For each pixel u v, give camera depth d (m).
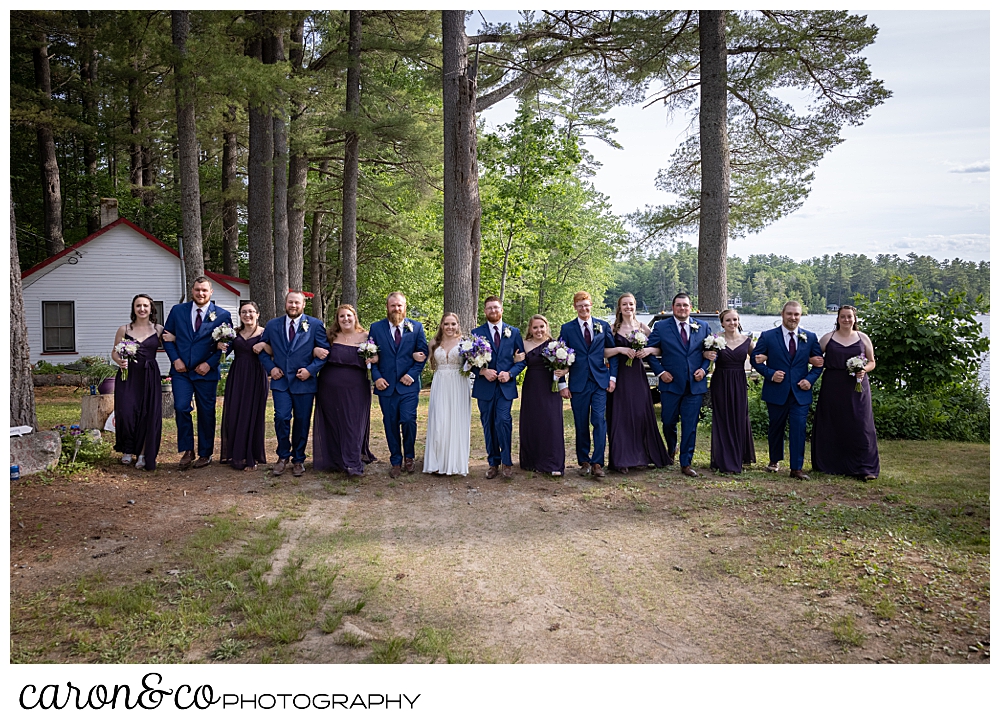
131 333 6.82
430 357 7.12
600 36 13.80
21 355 6.44
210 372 6.98
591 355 6.95
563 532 5.31
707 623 3.84
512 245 23.00
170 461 7.41
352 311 7.05
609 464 7.19
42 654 3.42
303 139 18.52
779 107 12.81
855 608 3.94
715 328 10.53
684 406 7.09
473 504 6.04
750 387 10.61
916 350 10.19
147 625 3.71
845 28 11.02
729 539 5.09
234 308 20.64
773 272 52.88
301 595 4.09
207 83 12.23
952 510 5.62
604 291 38.44
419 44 18.55
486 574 4.50
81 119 23.12
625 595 4.20
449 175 12.31
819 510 5.71
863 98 11.60
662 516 5.67
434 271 30.83
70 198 25.58
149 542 4.83
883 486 6.50
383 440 9.08
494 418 6.88
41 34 20.03
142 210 25.20
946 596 4.02
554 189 21.41
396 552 4.86
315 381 6.98
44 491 5.59
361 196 23.50
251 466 7.08
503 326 6.96
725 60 10.78
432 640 3.59
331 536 5.15
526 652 3.53
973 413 9.83
